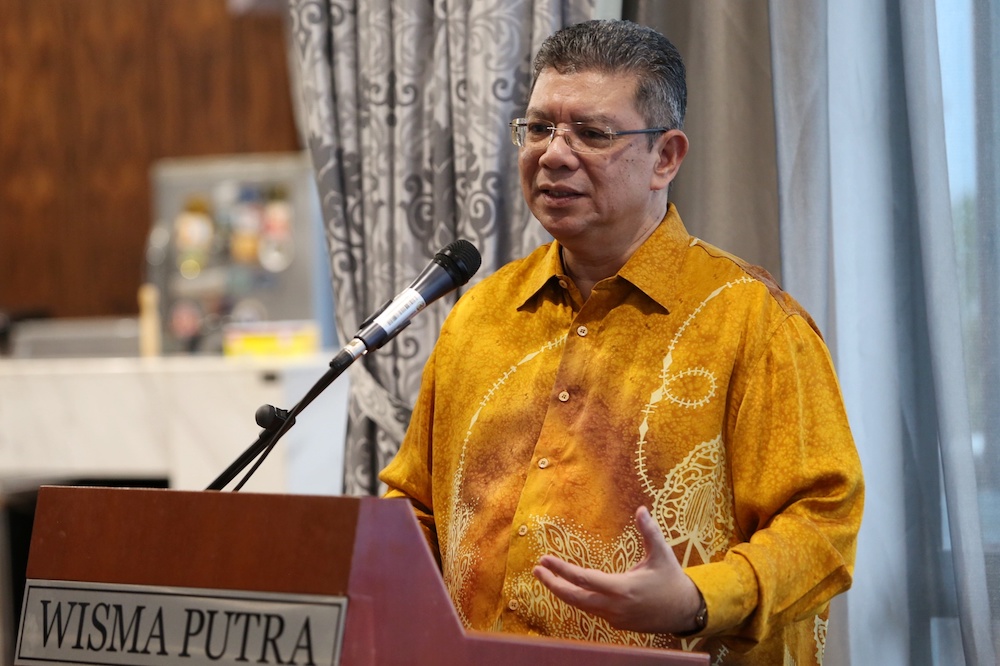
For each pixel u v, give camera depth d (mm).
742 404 2588
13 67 11609
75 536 2145
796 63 3262
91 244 11586
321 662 1951
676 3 3535
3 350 8523
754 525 2609
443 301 3703
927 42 3193
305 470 5570
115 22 11445
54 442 5848
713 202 3467
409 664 1966
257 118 11195
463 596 2691
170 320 9727
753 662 2539
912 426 3396
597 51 2660
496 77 3551
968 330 3297
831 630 3258
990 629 3164
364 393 3725
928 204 3180
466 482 2752
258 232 9758
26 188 11680
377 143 3777
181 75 11344
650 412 2605
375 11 3768
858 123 3398
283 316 9641
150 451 5688
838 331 3391
